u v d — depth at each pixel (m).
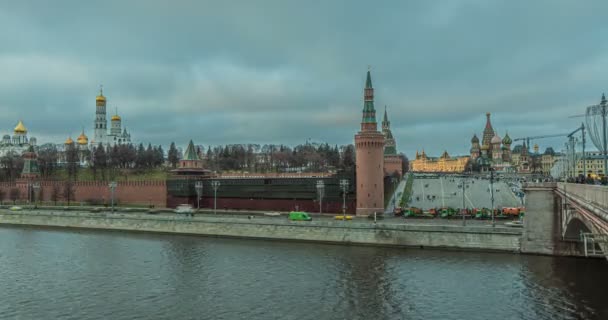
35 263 79.75
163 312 54.16
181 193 156.75
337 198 127.88
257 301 57.59
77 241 102.75
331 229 95.38
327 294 59.94
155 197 163.00
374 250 87.00
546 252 78.75
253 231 102.88
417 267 72.62
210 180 150.62
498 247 82.06
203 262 79.00
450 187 178.50
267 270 72.69
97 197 174.38
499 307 53.91
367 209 119.75
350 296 59.09
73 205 171.38
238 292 61.34
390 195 157.38
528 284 62.19
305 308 54.88
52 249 92.75
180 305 56.47
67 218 127.12
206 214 130.50
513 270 69.25
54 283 66.75
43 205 172.00
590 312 51.38
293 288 62.78
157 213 135.62
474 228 83.94
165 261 80.25
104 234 113.56
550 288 60.22
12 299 59.31
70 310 55.06
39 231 120.38
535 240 79.56
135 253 87.62
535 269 69.62
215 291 61.94
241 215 126.56
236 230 104.75
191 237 106.94
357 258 79.94
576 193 54.41
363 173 120.31
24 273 72.62
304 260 79.19
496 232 82.38
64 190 179.75
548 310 52.34
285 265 75.75
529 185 80.12
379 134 120.38
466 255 80.50
